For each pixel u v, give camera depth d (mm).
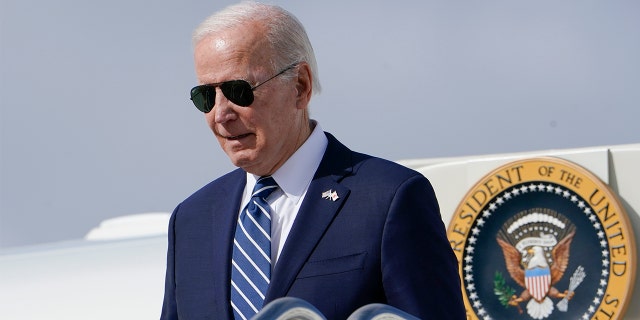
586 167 20062
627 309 19547
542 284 20203
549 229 20297
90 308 26797
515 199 20734
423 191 14969
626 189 19812
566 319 19938
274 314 7086
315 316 7238
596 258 19688
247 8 14930
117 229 38812
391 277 14273
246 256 15109
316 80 15609
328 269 14445
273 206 15445
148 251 30484
